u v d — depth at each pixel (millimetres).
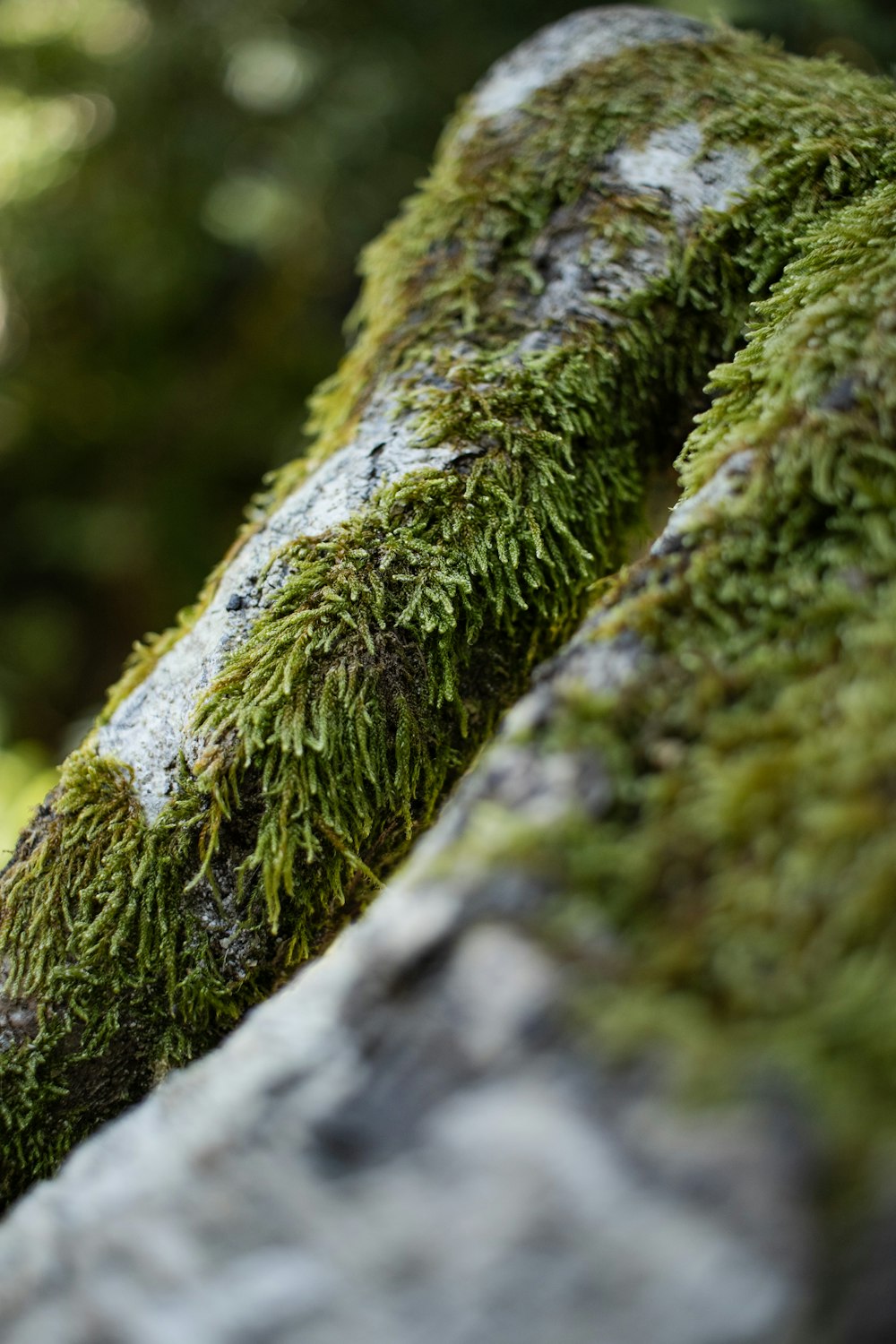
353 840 607
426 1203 484
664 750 517
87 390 2033
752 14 1229
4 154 1784
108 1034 607
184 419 2053
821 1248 439
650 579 542
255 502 673
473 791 528
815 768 507
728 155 638
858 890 498
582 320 641
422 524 616
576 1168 469
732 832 506
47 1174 607
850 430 535
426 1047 502
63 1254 517
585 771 518
